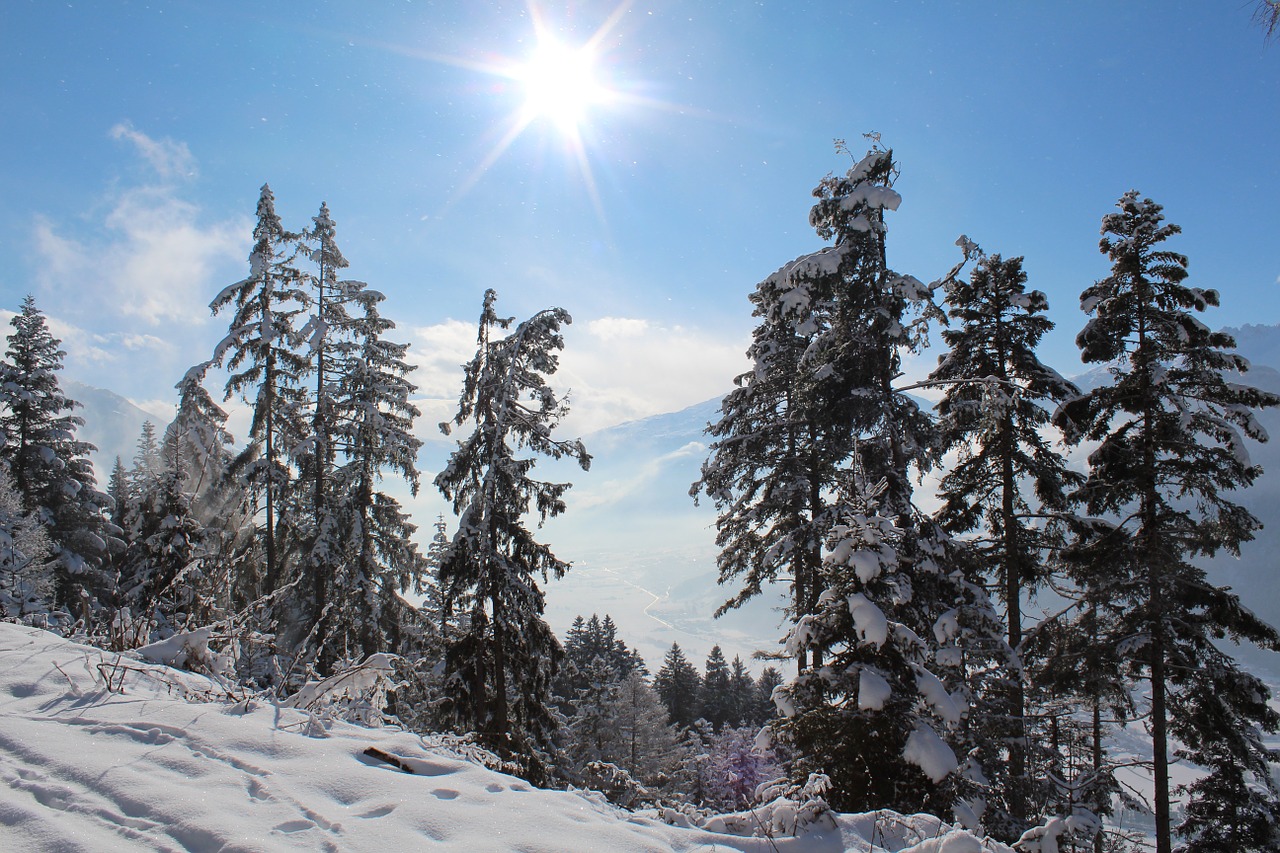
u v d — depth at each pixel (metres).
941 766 7.79
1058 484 16.02
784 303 13.71
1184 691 15.16
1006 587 16.23
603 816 4.01
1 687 4.75
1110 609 15.83
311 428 20.62
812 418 15.02
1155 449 15.06
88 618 7.45
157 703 4.74
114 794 3.23
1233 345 14.65
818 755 8.79
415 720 13.99
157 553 19.19
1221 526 14.44
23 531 21.31
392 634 23.09
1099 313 15.77
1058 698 15.97
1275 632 14.31
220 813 3.11
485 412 15.77
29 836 2.77
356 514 20.14
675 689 68.56
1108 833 16.86
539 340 15.73
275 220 20.27
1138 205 15.48
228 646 7.34
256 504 20.31
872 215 13.42
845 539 9.19
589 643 70.06
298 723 4.80
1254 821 18.45
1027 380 16.42
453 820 3.37
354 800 3.53
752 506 17.30
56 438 30.69
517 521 15.63
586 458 15.80
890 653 9.07
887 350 13.87
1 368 29.42
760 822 4.63
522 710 15.80
